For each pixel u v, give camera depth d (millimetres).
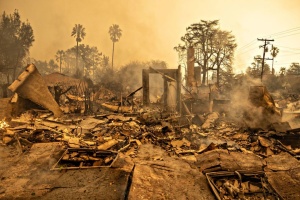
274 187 6422
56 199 5785
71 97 24391
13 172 7418
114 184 6625
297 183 6512
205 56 47875
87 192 6145
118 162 8195
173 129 13570
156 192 6059
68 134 12102
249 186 6652
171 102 21172
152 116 16406
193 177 7086
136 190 6031
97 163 8320
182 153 9656
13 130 12086
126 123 14648
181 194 6051
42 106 17875
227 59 47312
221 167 7473
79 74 47250
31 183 6660
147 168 7520
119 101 24219
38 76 18188
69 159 8430
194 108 20844
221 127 15078
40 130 11758
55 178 6961
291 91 43625
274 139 10633
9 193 6098
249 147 10664
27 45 40781
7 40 38625
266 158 8398
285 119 16000
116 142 10281
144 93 22578
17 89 17188
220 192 6164
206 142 11766
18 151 9414
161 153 9508
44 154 8938
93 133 12812
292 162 7863
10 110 16094
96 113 18938
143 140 11305
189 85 36594
